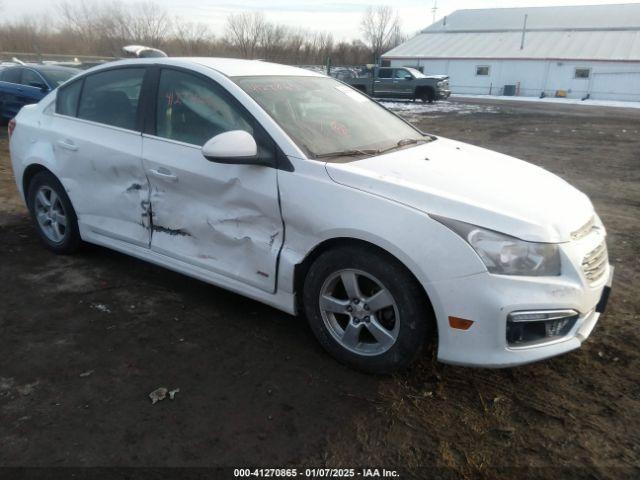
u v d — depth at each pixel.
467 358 2.65
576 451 2.46
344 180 2.89
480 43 41.66
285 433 2.52
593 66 35.06
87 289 3.92
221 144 2.98
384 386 2.88
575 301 2.64
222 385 2.85
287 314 3.65
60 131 4.20
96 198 4.01
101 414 2.59
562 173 9.05
